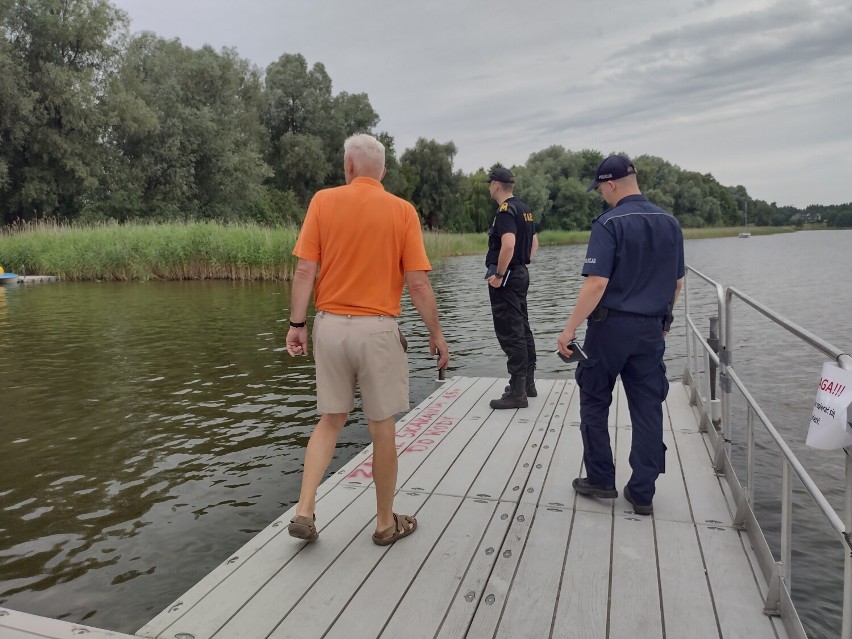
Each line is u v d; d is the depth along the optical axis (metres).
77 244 21.89
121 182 38.69
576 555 2.69
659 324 2.99
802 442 5.31
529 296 16.38
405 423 4.72
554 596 2.38
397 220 2.70
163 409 5.89
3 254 22.94
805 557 3.46
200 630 2.20
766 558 2.45
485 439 4.30
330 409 2.73
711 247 63.91
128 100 36.62
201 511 3.77
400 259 2.76
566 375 7.38
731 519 3.00
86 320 11.66
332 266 2.67
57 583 3.01
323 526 3.03
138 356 8.34
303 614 2.29
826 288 18.91
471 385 5.97
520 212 4.87
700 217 119.44
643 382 3.04
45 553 3.29
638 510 3.07
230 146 44.03
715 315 4.06
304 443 4.95
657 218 2.93
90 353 8.56
